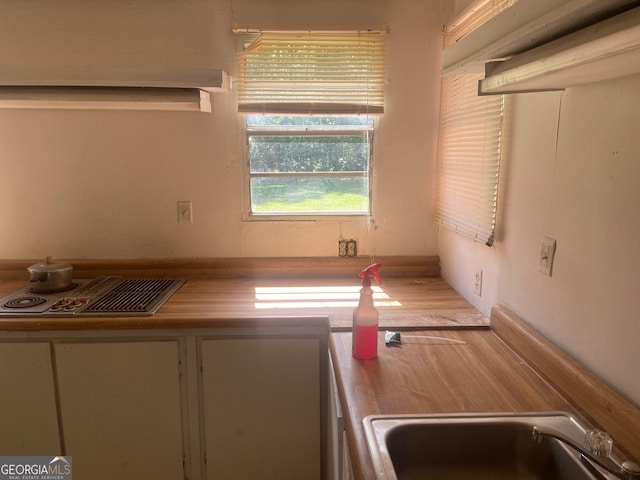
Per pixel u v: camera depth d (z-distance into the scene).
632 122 0.96
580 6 0.63
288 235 2.32
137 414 1.83
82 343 1.77
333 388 1.48
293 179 2.30
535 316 1.36
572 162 1.17
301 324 1.76
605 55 0.69
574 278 1.17
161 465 1.88
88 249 2.30
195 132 2.21
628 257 0.98
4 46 2.12
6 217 2.26
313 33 2.12
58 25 2.10
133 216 2.28
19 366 1.78
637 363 0.95
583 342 1.13
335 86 2.17
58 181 2.23
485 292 1.74
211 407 1.83
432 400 1.13
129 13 2.10
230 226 2.31
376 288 2.13
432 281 2.25
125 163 2.23
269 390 1.83
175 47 2.13
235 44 2.13
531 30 0.77
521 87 1.14
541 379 1.24
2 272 2.28
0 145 2.19
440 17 2.14
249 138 2.25
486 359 1.36
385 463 0.90
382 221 2.32
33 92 1.80
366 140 2.27
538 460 1.04
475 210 1.78
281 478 1.91
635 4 0.62
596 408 1.03
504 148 1.55
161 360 1.79
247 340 1.79
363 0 2.12
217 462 1.88
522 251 1.44
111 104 1.93
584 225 1.12
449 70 1.22
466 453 1.05
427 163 2.27
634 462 0.89
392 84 2.19
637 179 0.95
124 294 2.02
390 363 1.33
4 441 1.84
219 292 2.08
